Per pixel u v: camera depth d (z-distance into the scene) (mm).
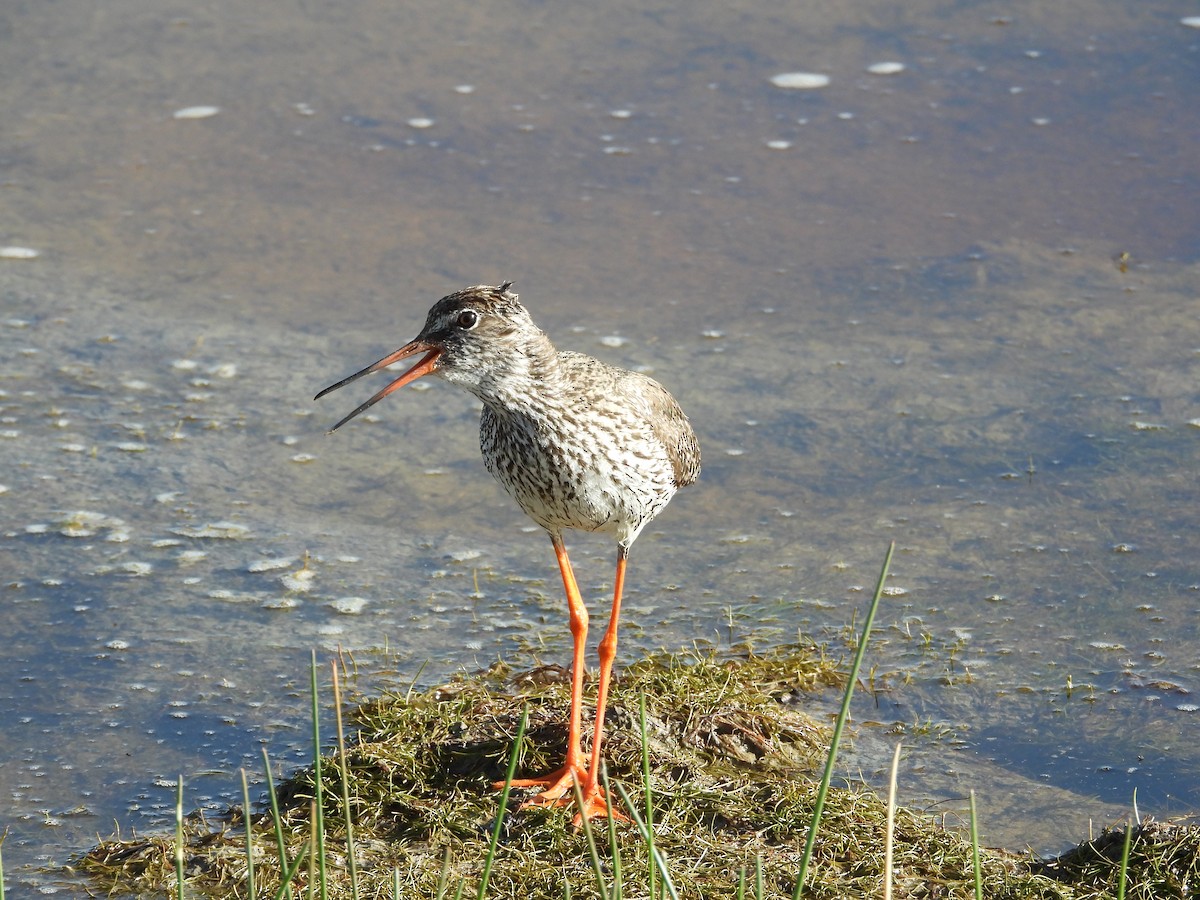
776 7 21156
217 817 9172
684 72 19531
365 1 21516
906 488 12883
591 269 16031
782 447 13508
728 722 9766
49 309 15570
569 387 9375
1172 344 14664
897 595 11539
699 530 12555
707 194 17266
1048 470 12992
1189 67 19078
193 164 17875
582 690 10039
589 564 12266
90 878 8594
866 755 9727
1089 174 17297
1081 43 19797
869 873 8398
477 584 11898
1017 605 11359
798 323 15297
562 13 21156
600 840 8695
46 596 11523
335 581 11859
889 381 14352
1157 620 11094
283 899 6973
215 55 20062
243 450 13617
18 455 13352
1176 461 12969
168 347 15023
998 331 15031
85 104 18984
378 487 13195
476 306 9266
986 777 9484
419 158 17969
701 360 14680
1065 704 10234
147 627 11211
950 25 20438
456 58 19984
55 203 17281
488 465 9961
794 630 11156
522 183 17500
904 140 18047
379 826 8961
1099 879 8242
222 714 10250
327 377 14617
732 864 8477
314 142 18297
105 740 9945
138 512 12672
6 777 9555
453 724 9703
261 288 15922
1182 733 9867
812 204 17062
